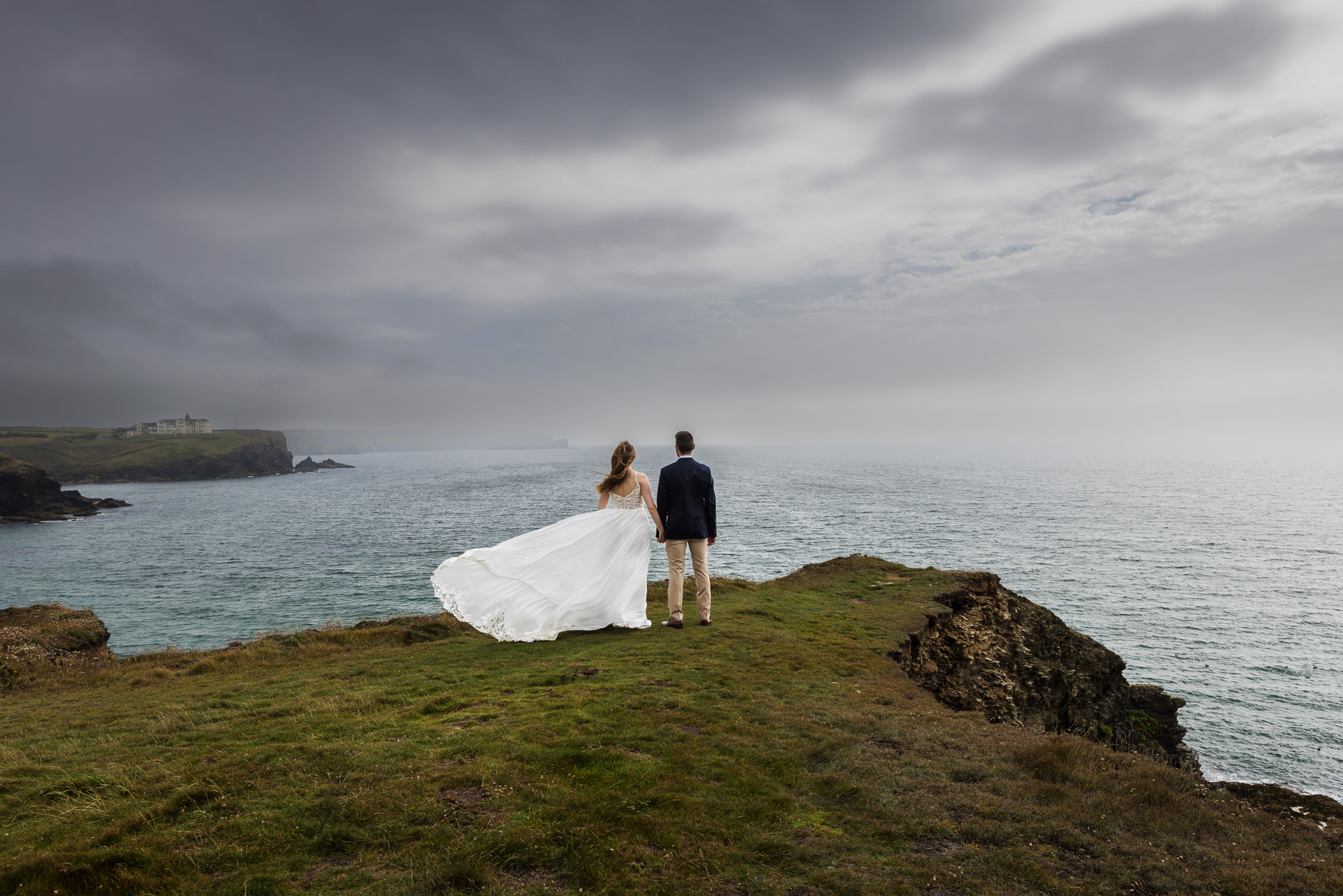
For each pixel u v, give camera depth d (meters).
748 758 6.42
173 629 42.66
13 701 11.69
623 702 7.81
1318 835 5.38
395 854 4.62
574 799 5.34
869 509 112.19
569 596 11.59
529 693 8.31
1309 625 46.94
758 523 89.50
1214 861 4.84
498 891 4.23
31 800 5.68
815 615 15.02
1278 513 123.62
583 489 160.50
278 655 13.80
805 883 4.45
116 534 102.25
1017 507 122.00
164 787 5.74
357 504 137.12
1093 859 4.82
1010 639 17.70
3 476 129.50
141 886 4.29
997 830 5.16
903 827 5.21
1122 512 119.00
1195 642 42.84
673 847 4.78
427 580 56.09
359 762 6.13
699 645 10.99
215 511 136.12
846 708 8.23
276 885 4.30
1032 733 7.71
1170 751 21.30
